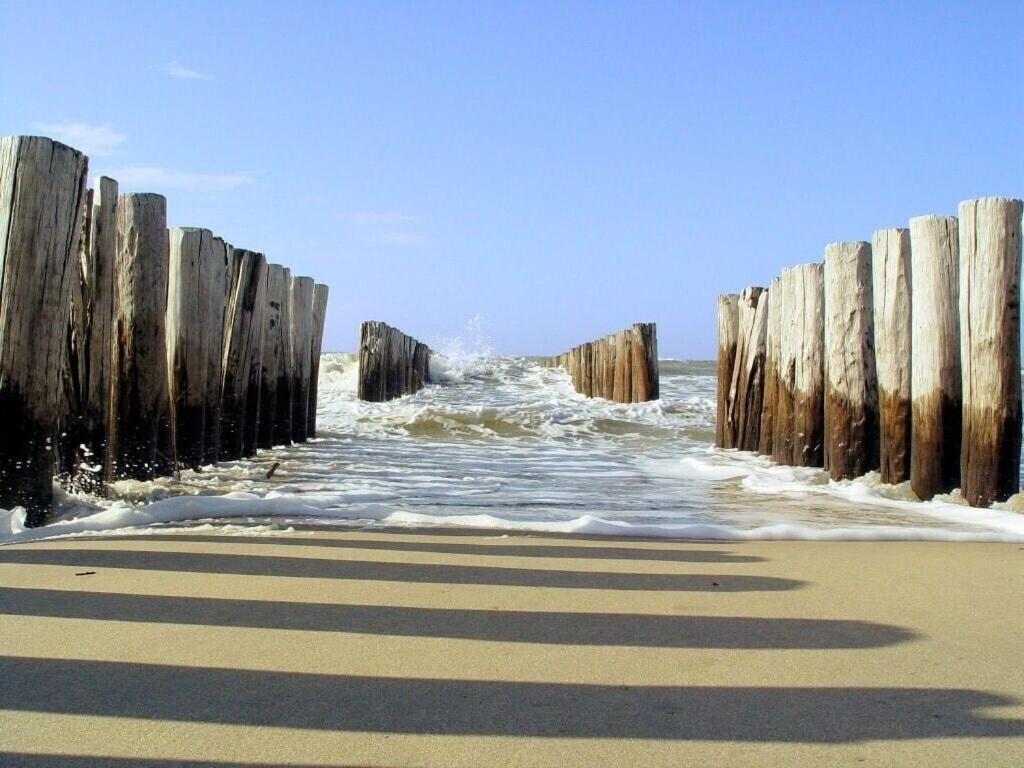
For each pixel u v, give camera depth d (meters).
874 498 6.11
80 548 3.88
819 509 5.75
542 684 2.43
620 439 11.80
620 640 2.79
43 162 4.46
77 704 2.27
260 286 8.77
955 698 2.36
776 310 8.82
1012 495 5.51
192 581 3.37
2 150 4.46
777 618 3.04
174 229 7.12
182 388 7.12
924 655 2.68
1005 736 2.14
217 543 4.06
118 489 5.67
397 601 3.17
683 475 7.85
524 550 4.05
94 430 5.43
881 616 3.08
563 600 3.22
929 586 3.48
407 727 2.16
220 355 7.65
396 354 18.78
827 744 2.09
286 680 2.43
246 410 8.71
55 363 4.59
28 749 2.03
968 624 2.99
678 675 2.51
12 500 4.44
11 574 3.43
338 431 12.19
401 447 10.38
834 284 7.06
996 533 4.70
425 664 2.57
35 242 4.45
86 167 4.73
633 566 3.77
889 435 6.40
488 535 4.45
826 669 2.56
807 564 3.87
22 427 4.45
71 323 5.30
